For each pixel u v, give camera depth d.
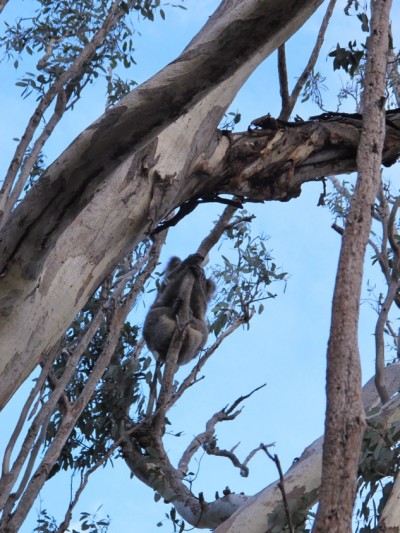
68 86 8.55
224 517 7.29
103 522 7.77
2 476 5.75
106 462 7.75
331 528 2.74
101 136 4.30
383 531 4.86
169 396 7.93
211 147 5.98
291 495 6.14
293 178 6.55
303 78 7.52
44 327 4.92
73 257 5.13
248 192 6.34
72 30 8.97
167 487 7.70
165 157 5.60
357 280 3.17
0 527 5.66
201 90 4.41
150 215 5.48
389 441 6.51
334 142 6.57
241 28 4.32
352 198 3.48
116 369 8.20
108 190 5.39
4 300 4.62
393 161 7.07
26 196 4.35
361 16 7.95
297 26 5.85
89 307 8.48
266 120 6.31
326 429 2.88
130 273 7.47
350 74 8.02
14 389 4.85
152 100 4.34
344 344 3.02
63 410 6.97
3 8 6.70
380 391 6.68
